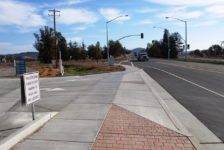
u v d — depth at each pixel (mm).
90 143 7371
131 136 7910
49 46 69938
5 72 41062
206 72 31500
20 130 7863
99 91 15688
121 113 10406
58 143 7367
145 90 16250
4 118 10312
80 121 9297
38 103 12617
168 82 22141
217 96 15281
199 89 18047
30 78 8945
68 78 26469
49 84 20875
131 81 20844
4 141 7102
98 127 8641
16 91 17594
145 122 9273
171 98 14719
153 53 136375
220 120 10203
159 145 7301
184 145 7320
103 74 30250
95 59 88438
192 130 9016
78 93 15211
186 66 45125
